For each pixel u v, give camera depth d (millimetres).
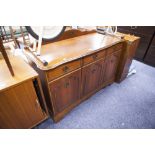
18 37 1428
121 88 2037
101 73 1664
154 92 1973
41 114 1264
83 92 1591
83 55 1178
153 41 2467
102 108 1673
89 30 1777
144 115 1594
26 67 1057
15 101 957
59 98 1283
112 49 1568
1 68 1043
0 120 953
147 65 2736
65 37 1530
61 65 1069
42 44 1327
